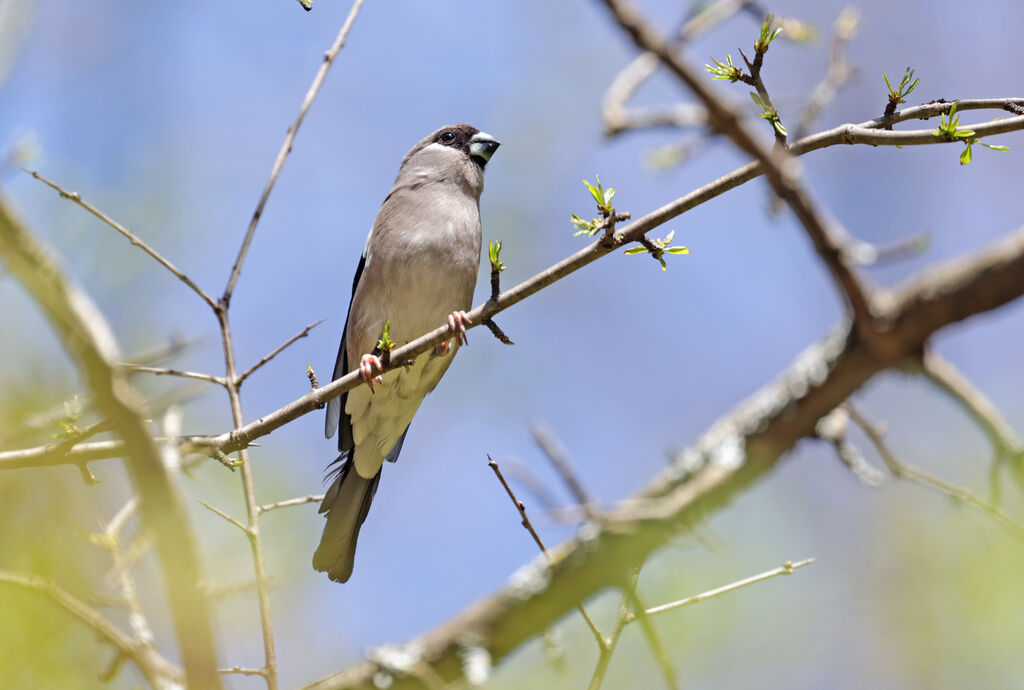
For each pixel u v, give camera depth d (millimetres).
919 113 7602
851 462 7113
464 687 5719
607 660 6367
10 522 7109
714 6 10477
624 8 4461
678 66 4469
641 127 9312
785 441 5535
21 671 5418
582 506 5277
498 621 5766
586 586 5582
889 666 8883
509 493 6660
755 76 7340
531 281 8797
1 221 4090
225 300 9531
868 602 9391
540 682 8336
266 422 8641
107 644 5621
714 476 5527
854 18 10852
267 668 7316
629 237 8367
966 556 8906
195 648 4504
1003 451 5176
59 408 8086
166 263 9281
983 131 7301
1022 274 4594
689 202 8297
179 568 4457
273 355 9117
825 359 5449
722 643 8852
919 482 6750
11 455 7406
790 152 7680
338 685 5902
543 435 5398
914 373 5117
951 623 8805
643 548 5512
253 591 10164
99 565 7008
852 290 4789
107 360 4270
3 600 5516
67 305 4219
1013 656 8469
